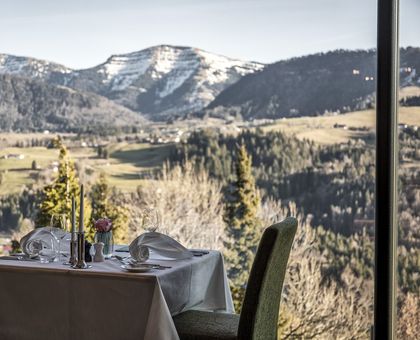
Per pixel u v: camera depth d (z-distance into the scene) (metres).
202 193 5.74
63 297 3.33
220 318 3.65
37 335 3.38
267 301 3.48
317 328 5.33
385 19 4.46
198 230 5.71
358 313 5.24
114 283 3.25
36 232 3.80
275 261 3.43
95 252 3.62
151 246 3.71
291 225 3.56
